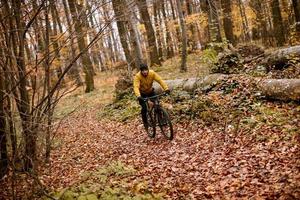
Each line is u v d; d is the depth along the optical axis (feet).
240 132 25.38
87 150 32.19
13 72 18.95
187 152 24.72
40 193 19.74
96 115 50.11
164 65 86.58
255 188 16.67
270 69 36.63
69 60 19.13
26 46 20.65
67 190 19.88
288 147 20.33
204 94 36.17
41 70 19.92
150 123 31.19
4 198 20.56
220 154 22.56
